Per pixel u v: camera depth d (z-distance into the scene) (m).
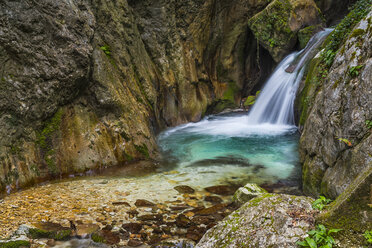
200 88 11.86
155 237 3.34
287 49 12.27
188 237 3.37
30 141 5.09
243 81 13.84
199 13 11.51
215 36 12.53
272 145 7.93
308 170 4.62
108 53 7.16
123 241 3.20
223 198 4.56
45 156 5.25
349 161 3.48
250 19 12.84
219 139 8.70
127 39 8.20
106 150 6.13
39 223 3.41
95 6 7.05
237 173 5.81
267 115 10.69
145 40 9.81
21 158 4.85
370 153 3.15
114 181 5.22
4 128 4.68
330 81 4.44
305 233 2.18
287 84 10.16
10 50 4.78
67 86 5.68
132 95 7.52
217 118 11.96
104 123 6.38
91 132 6.06
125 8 8.29
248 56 13.96
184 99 10.70
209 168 6.13
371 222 2.07
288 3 11.99
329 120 4.12
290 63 10.92
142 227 3.55
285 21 11.94
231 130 9.86
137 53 8.62
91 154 5.87
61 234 3.16
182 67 10.77
